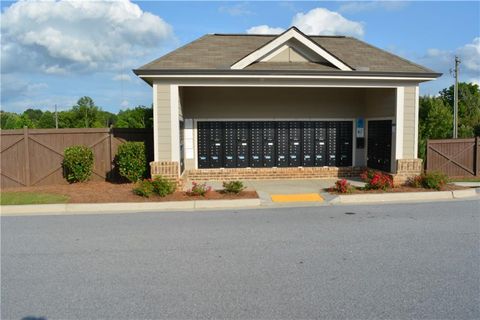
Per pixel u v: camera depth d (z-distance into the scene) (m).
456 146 15.91
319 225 8.33
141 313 4.36
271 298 4.69
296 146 15.32
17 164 13.22
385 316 4.22
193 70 11.80
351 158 15.55
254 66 12.79
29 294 4.91
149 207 10.38
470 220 8.72
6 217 9.46
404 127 12.97
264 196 11.70
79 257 6.33
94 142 14.03
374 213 9.54
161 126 12.16
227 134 15.08
